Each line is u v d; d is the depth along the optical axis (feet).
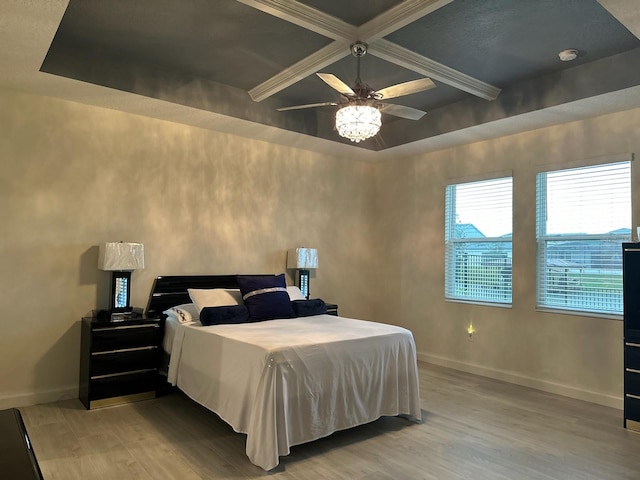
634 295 11.73
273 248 18.04
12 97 12.70
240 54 12.51
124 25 10.95
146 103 13.74
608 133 13.94
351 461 9.61
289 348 9.88
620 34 11.15
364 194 21.34
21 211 12.78
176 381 12.94
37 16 8.78
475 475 9.02
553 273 15.24
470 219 17.85
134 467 9.18
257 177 17.63
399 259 20.44
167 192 15.34
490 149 17.12
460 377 16.55
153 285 14.98
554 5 9.87
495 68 13.20
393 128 18.65
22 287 12.79
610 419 12.29
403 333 12.16
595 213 14.23
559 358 14.76
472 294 17.66
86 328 12.84
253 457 9.28
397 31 11.02
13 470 3.73
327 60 12.23
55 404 12.92
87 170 13.83
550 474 9.08
